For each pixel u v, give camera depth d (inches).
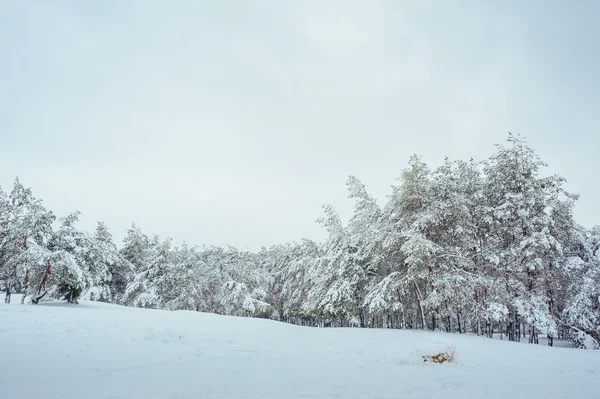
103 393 209.6
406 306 984.9
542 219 815.1
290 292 1720.0
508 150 872.3
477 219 908.6
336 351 424.2
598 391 254.1
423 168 876.0
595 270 842.8
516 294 826.2
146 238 1852.9
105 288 1374.3
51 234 924.6
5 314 562.3
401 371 308.5
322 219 1035.9
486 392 240.7
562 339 1107.9
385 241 846.5
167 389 223.0
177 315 746.2
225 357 350.0
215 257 2007.9
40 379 236.7
